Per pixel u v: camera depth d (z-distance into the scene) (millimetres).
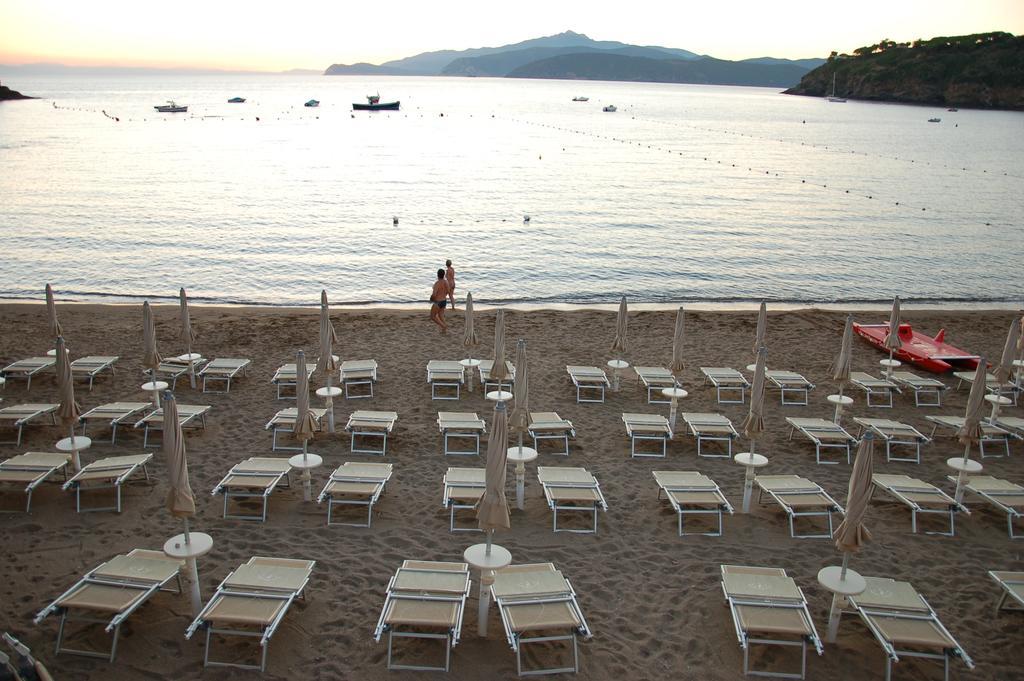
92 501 9359
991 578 8398
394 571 8055
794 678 6637
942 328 20562
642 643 7043
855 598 7016
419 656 6719
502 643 6984
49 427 11766
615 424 12883
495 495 6738
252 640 6836
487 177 55406
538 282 26844
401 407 13336
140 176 49844
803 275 28766
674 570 8320
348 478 9359
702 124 132625
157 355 12023
